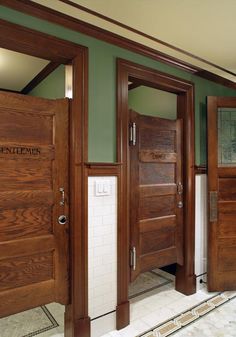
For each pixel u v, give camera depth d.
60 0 1.54
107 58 1.97
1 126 1.64
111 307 2.00
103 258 1.97
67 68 1.92
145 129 2.40
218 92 2.90
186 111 2.58
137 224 2.31
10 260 1.68
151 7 1.60
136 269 2.29
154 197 2.48
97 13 1.68
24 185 1.72
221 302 2.43
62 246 1.85
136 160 2.30
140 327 2.04
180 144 2.64
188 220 2.60
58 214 1.84
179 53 2.26
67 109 1.85
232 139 2.73
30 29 1.61
